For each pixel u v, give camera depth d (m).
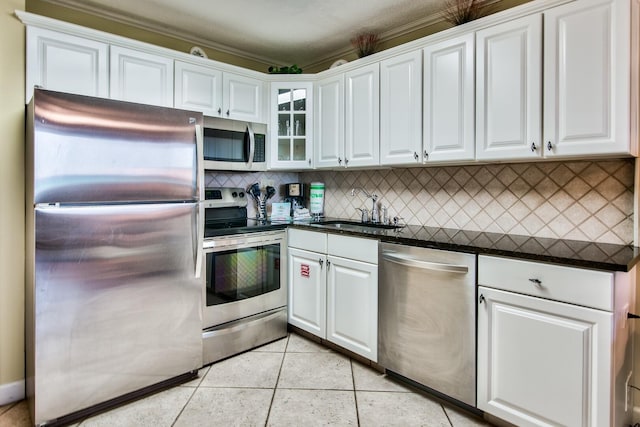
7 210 1.99
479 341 1.79
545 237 2.09
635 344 1.75
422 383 2.04
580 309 1.47
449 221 2.55
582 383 1.47
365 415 1.89
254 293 2.72
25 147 2.02
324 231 2.64
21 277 2.04
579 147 1.68
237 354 2.60
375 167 2.75
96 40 2.21
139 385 2.04
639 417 1.75
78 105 1.80
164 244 2.11
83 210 1.82
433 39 2.21
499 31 1.92
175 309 2.17
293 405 1.98
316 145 3.05
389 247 2.18
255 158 3.03
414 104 2.33
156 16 2.60
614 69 1.58
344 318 2.50
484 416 1.84
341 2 2.40
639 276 1.74
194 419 1.86
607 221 1.88
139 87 2.39
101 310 1.90
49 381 1.76
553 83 1.74
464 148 2.09
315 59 3.49
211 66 2.75
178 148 2.15
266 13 2.55
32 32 2.00
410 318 2.08
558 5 1.72
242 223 3.11
